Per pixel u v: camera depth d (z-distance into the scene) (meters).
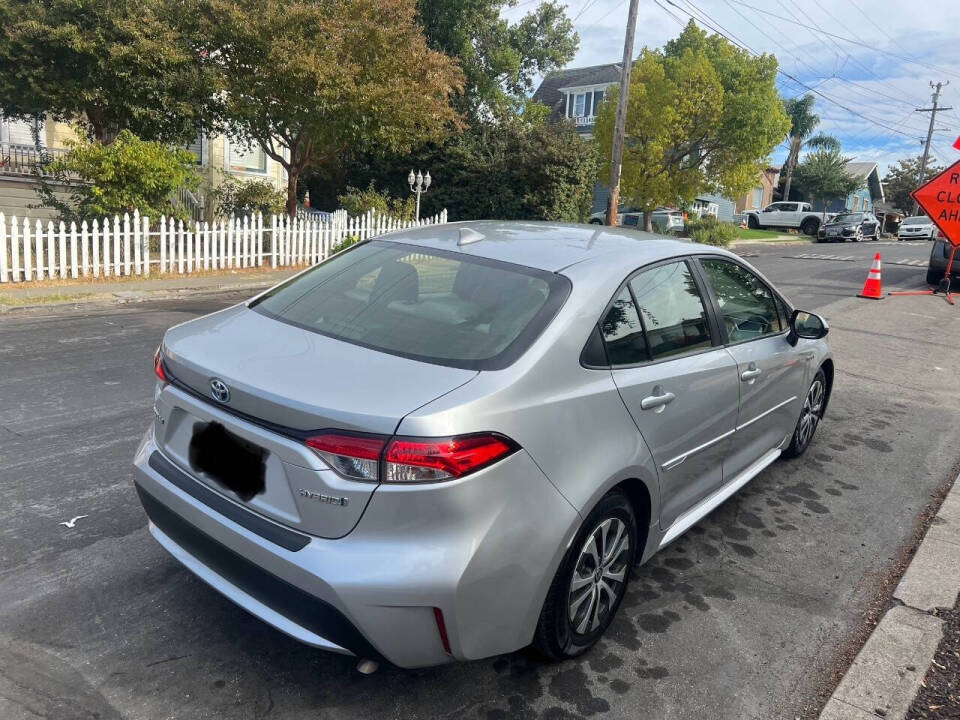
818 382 5.32
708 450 3.64
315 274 3.44
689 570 3.78
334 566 2.26
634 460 2.93
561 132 24.20
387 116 16.05
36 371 6.51
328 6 15.27
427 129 19.16
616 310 3.03
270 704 2.64
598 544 2.94
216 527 2.54
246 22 14.40
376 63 15.50
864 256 26.25
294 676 2.79
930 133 51.47
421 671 2.87
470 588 2.32
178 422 2.79
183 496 2.67
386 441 2.22
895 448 5.71
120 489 4.23
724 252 4.07
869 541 4.18
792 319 4.57
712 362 3.54
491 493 2.35
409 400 2.32
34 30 14.05
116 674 2.74
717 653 3.10
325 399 2.31
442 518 2.27
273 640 2.99
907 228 41.66
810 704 2.83
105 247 12.34
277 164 23.34
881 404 6.88
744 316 4.06
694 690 2.87
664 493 3.29
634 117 25.48
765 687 2.91
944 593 3.54
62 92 14.88
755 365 3.96
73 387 6.07
